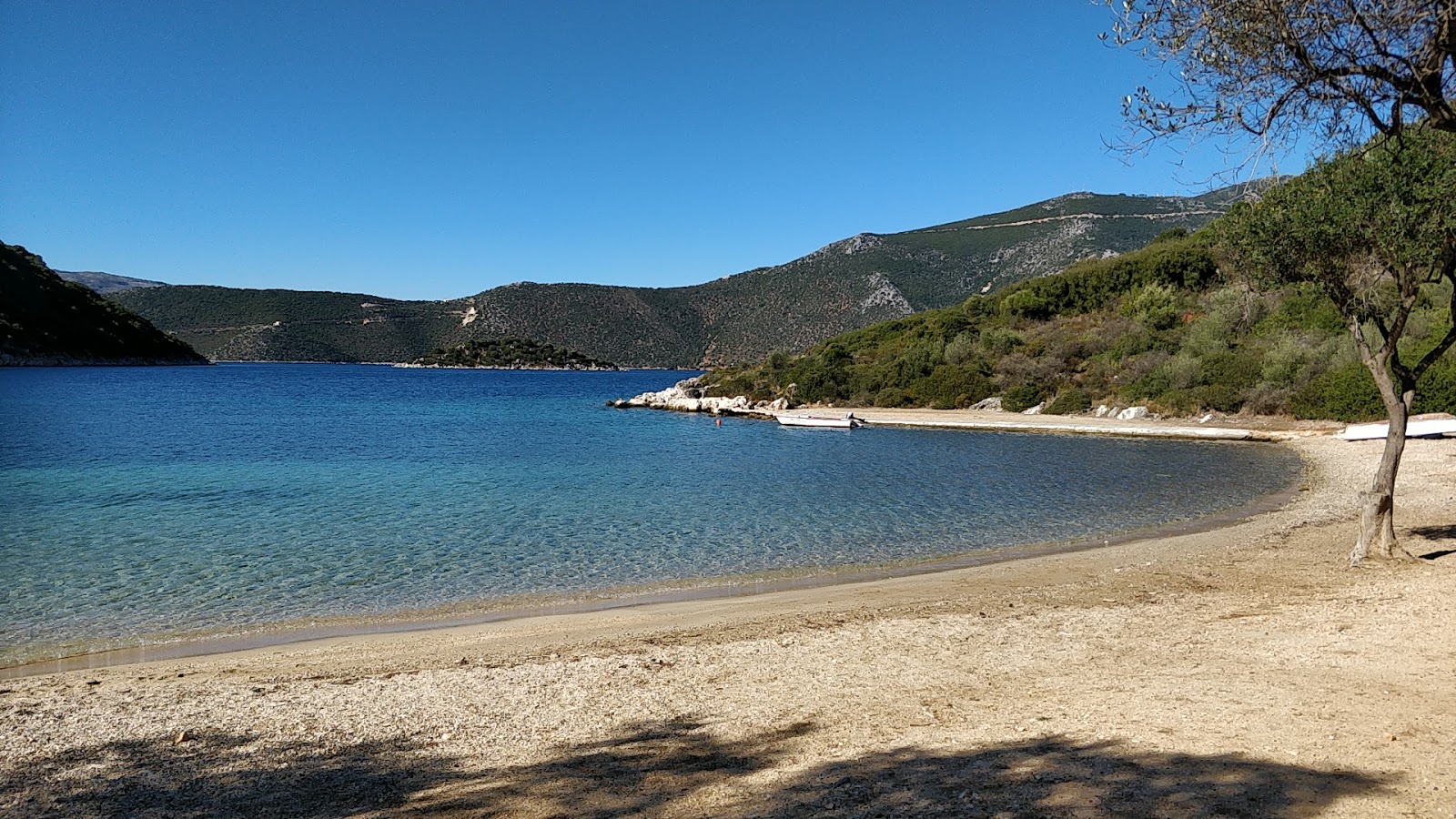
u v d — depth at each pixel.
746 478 26.81
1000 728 6.44
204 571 14.45
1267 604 10.27
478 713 7.55
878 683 7.98
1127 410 45.53
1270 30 7.06
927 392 56.94
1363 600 9.87
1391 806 4.56
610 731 6.99
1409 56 6.96
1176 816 4.57
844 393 61.44
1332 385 37.69
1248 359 44.41
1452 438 29.80
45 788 6.02
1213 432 37.19
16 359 107.31
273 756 6.58
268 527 18.56
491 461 31.69
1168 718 6.32
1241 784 4.96
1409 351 34.31
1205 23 7.09
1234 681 7.20
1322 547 14.27
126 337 138.25
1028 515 19.66
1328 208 10.54
